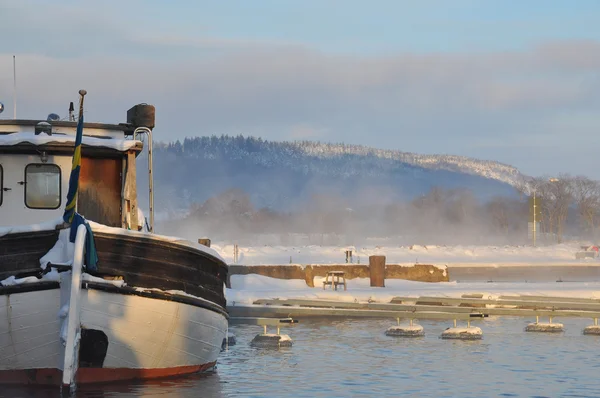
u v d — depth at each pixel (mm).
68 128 20078
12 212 18375
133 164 18719
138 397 16578
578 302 35031
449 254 85812
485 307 34500
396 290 40812
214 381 18766
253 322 30484
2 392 16766
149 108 20609
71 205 16406
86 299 16438
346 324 30688
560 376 19781
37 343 16672
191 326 18031
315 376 19656
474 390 18078
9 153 18312
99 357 17078
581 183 177875
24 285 16188
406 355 23109
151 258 17125
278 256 70188
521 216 183625
